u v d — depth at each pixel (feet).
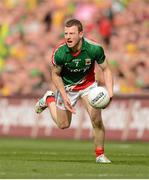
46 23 227.40
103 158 82.69
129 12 217.15
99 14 219.41
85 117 176.76
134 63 201.05
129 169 72.02
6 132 187.73
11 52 222.28
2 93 212.84
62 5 228.22
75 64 80.23
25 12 233.55
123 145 152.15
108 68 81.30
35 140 174.50
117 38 211.82
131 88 196.65
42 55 216.95
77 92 82.99
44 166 75.46
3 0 239.71
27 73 212.02
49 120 182.09
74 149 134.31
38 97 183.83
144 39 208.03
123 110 172.35
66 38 78.33
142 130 169.58
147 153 114.42
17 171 68.39
